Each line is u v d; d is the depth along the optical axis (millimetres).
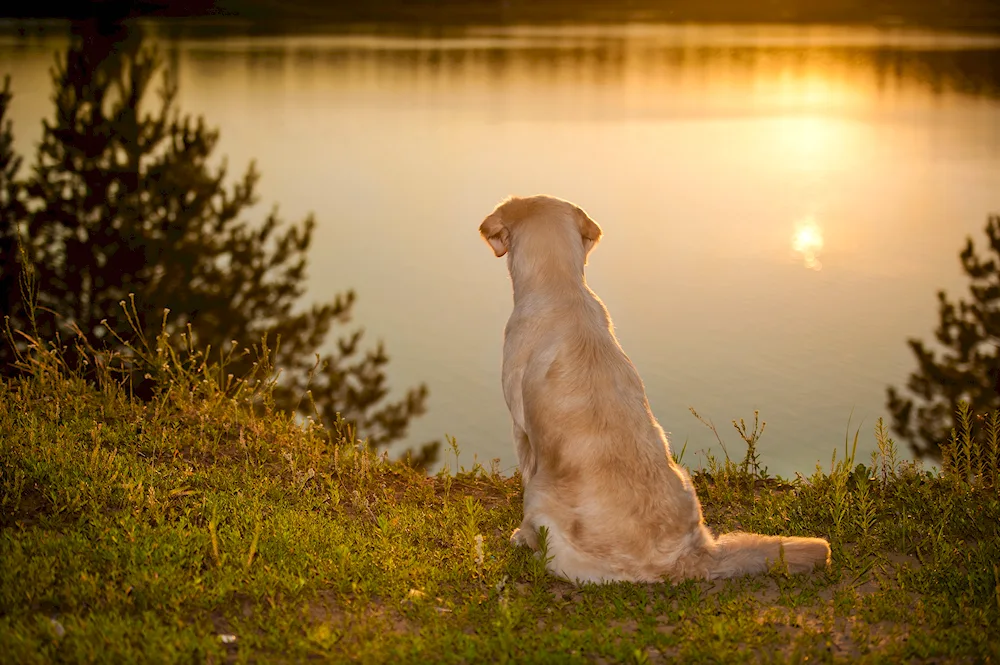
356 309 111188
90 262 17344
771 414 68938
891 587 4750
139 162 19234
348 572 4598
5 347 12258
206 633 3844
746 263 127875
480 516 5715
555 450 4820
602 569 4688
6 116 19172
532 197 5637
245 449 6254
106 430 6121
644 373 83500
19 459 5309
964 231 136250
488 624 4176
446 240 154875
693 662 3863
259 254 19266
